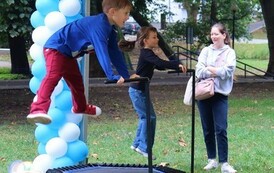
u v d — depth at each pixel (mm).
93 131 9039
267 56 42031
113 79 3750
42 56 4863
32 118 4059
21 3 9508
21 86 17375
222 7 31141
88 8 5027
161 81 19703
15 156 7039
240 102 13375
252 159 6789
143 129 5953
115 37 4250
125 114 11438
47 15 4840
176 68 5246
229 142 7977
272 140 8148
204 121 6043
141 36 5617
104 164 4586
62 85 4785
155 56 5559
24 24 9688
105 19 4105
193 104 4777
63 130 4805
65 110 4848
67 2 4781
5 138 8438
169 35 29969
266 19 23766
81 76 4473
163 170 4395
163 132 8891
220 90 5754
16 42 23094
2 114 11508
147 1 22484
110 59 4238
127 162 6672
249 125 9688
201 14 30531
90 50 4316
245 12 32750
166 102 13469
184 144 7859
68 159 4863
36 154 7160
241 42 44344
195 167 6328
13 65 23359
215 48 5867
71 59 4289
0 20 9625
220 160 5918
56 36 4242
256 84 19047
